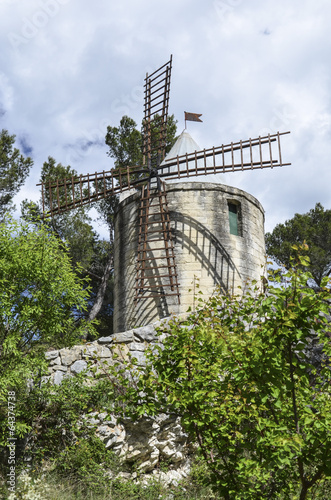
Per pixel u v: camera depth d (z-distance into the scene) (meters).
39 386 9.38
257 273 16.12
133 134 24.67
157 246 15.38
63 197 22.78
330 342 5.52
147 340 10.20
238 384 5.21
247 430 5.14
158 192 15.75
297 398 5.41
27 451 8.70
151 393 5.93
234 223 16.11
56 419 9.05
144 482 8.74
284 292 4.91
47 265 9.25
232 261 15.34
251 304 6.18
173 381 5.84
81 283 9.92
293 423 5.17
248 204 16.55
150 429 9.12
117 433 8.92
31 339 9.34
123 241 16.44
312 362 7.37
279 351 4.93
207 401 5.53
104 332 24.58
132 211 16.31
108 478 8.34
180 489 8.65
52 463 8.59
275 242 26.55
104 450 8.62
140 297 14.64
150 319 14.84
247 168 16.05
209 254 15.13
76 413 8.97
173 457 9.32
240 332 5.35
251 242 16.22
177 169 17.16
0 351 8.84
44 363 8.98
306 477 5.43
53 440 8.88
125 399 6.05
